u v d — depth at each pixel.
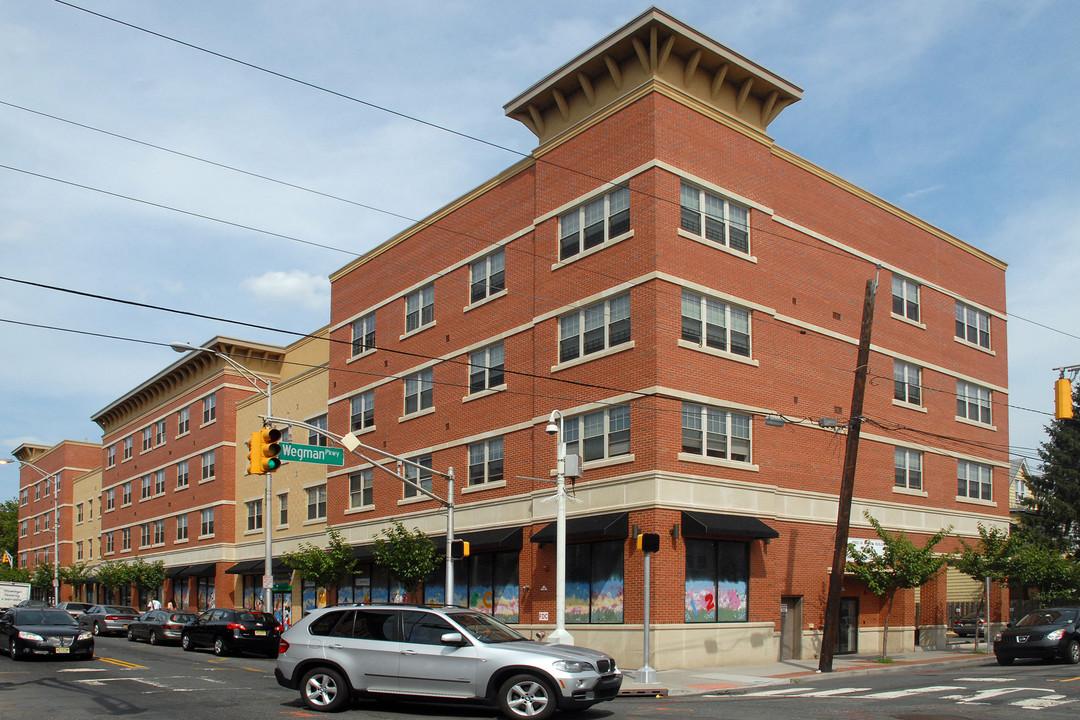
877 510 33.91
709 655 26.58
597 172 29.86
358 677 15.73
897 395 35.94
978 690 19.52
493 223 34.41
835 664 27.69
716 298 28.94
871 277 35.38
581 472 23.81
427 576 32.12
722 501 27.91
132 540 65.25
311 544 42.38
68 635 26.83
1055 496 52.19
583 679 14.88
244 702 17.33
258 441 26.27
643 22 28.19
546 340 30.98
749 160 30.88
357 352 41.81
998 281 43.03
